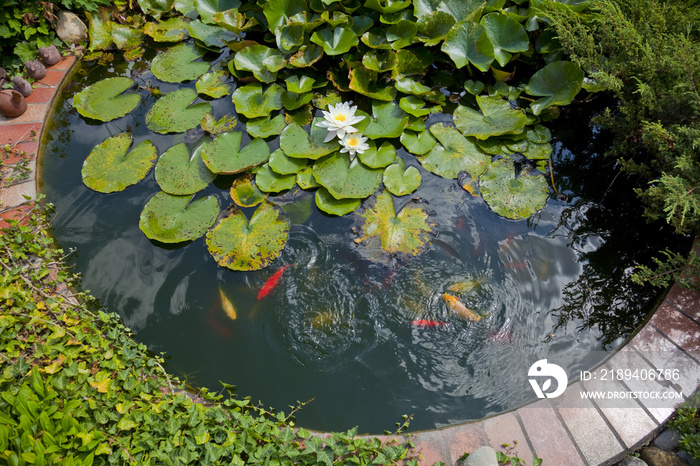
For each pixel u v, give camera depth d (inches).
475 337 112.4
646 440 92.4
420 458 89.7
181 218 129.4
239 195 132.7
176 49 177.2
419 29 158.6
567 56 155.4
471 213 132.7
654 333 107.0
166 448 85.5
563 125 156.0
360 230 128.2
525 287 120.0
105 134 153.9
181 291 119.7
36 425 84.9
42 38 174.4
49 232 130.0
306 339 112.3
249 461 84.7
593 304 117.5
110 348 103.3
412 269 121.6
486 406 101.9
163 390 99.5
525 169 141.6
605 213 135.3
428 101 155.8
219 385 104.4
